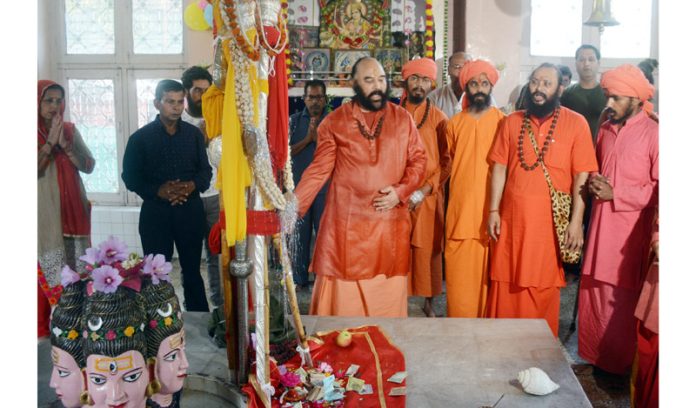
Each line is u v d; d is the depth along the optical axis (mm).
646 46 4883
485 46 4992
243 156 1740
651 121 2674
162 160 3234
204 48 4953
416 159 2986
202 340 2314
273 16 1757
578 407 1831
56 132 2898
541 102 2877
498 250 3043
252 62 1729
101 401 1438
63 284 1509
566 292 4195
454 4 5219
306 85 4133
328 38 5051
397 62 5020
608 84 2701
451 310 3279
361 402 1839
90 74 5113
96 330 1434
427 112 3426
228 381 1972
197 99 3625
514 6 4957
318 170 2973
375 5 5035
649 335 2332
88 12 5062
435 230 3586
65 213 2957
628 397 2723
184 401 1942
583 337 2975
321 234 3047
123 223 4918
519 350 2221
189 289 3393
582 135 2873
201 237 3373
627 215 2705
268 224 1786
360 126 2930
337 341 2215
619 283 2752
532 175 2914
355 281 3014
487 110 3164
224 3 1641
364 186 2932
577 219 2893
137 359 1466
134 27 5082
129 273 1540
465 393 1914
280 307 2240
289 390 1888
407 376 2027
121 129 5152
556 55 5047
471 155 3133
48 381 1917
